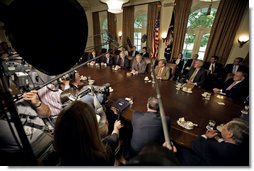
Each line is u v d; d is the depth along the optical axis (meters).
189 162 1.01
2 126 0.82
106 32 1.87
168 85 2.71
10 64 2.26
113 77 3.08
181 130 1.40
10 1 0.59
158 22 5.38
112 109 1.79
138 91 2.31
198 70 3.53
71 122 0.65
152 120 1.16
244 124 0.98
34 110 1.24
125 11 6.25
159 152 0.42
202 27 4.86
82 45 0.84
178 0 4.79
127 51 5.38
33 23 0.65
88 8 7.52
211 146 1.01
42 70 0.71
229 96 2.53
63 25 0.74
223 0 4.04
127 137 1.77
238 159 0.89
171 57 5.42
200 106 1.91
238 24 3.98
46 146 1.00
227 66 4.05
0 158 0.77
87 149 0.65
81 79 2.79
